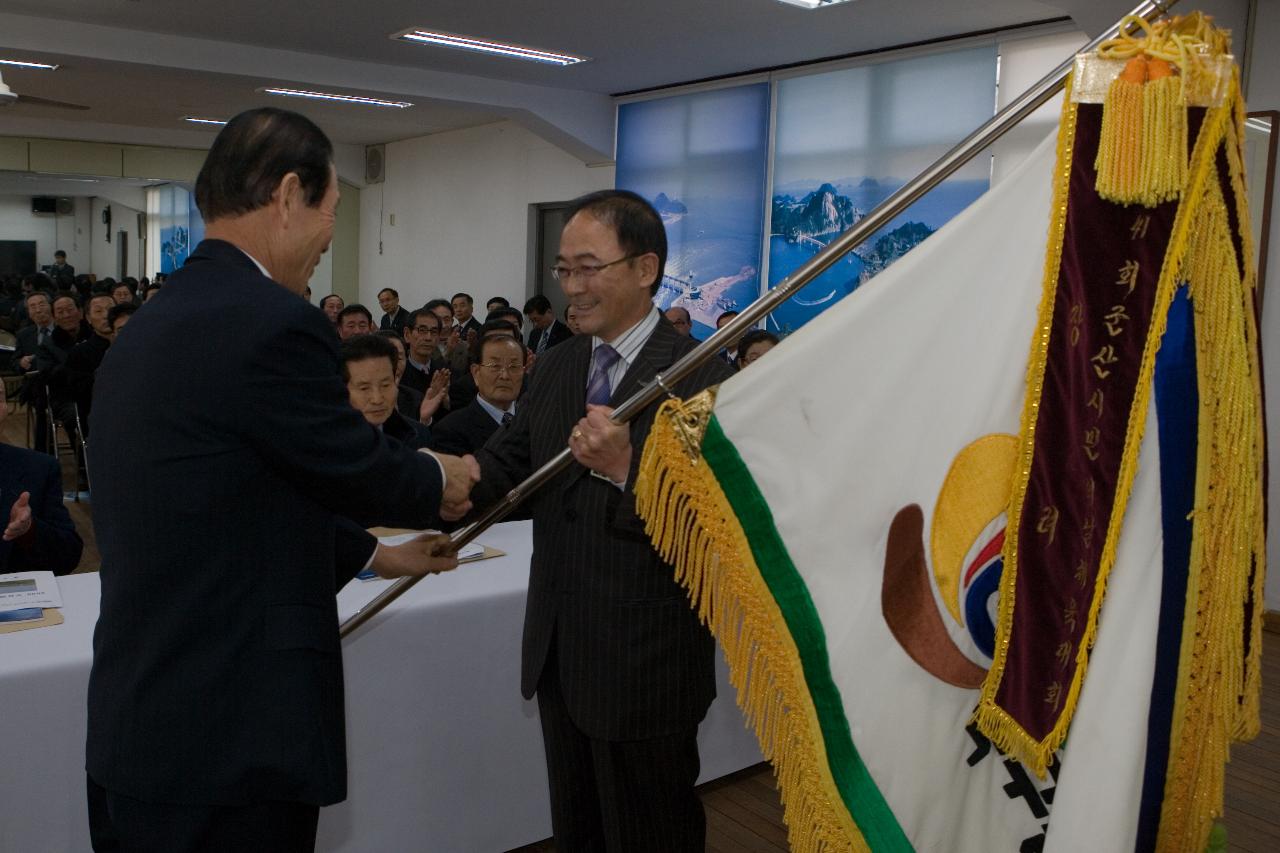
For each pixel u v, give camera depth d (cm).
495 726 219
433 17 604
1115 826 113
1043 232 121
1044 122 529
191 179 1352
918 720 124
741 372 128
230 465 117
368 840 204
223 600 118
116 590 119
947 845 125
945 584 123
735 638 127
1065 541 116
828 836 121
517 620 220
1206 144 110
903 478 124
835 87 646
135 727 117
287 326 118
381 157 1209
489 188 1023
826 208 655
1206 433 113
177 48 686
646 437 141
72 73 831
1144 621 115
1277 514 441
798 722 124
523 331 934
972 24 545
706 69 704
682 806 160
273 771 117
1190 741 116
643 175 806
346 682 198
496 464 172
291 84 730
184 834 117
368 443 126
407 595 211
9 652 175
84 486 631
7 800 170
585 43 646
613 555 152
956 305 124
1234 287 113
